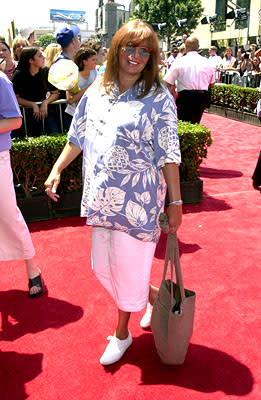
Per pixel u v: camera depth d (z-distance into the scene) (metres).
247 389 2.43
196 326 3.01
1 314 3.21
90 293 3.46
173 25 41.09
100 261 2.51
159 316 2.44
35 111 5.34
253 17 30.09
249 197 5.73
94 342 2.88
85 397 2.40
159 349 2.52
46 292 3.48
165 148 2.25
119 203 2.31
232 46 33.91
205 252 4.11
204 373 2.57
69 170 4.95
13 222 3.13
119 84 2.32
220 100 13.92
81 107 2.53
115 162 2.27
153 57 2.20
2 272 3.82
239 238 4.42
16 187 5.17
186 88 6.61
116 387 2.47
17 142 4.82
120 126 2.24
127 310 2.51
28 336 2.95
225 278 3.64
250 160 7.82
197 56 6.56
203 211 5.22
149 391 2.43
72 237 4.48
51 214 4.99
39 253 4.13
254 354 2.72
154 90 2.24
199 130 5.38
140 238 2.36
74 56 5.68
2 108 2.84
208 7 38.78
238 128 11.30
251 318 3.09
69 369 2.63
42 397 2.41
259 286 3.51
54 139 4.89
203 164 7.59
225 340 2.86
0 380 2.55
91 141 2.38
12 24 8.41
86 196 2.48
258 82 13.37
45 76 5.57
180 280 2.33
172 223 2.28
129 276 2.43
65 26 5.75
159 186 2.38
